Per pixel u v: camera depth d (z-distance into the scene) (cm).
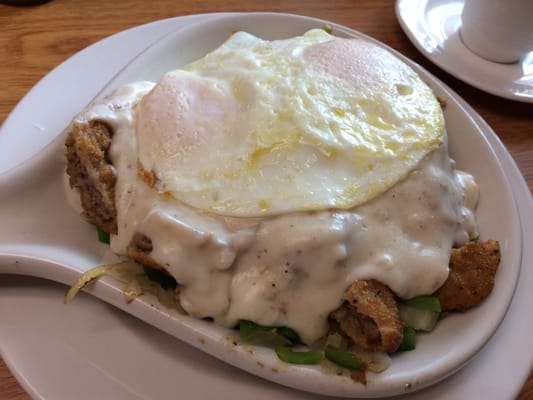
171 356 20
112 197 21
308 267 19
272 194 20
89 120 22
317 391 18
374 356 19
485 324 20
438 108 23
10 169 22
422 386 18
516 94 31
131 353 20
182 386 19
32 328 20
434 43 34
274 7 37
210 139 21
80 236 22
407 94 23
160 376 19
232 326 20
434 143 22
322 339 20
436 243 21
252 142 20
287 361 18
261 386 19
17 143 25
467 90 33
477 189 25
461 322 21
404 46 35
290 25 31
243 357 18
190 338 19
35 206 22
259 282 19
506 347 21
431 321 21
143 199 20
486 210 25
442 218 21
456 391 19
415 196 21
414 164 21
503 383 20
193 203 20
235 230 19
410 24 34
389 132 22
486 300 21
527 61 33
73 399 18
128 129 22
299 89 22
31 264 20
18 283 21
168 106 22
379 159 21
